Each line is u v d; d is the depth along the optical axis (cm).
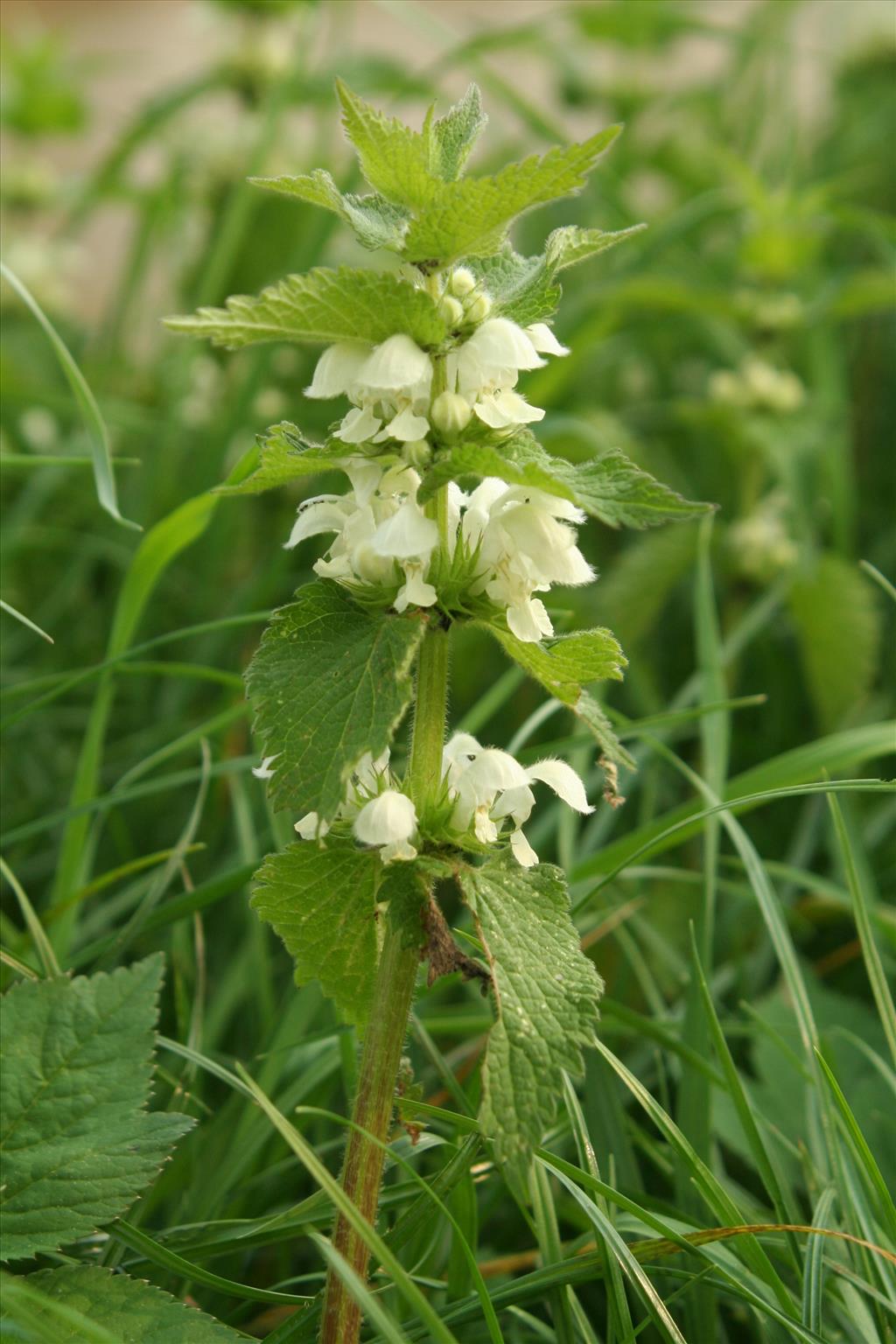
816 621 107
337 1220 59
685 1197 68
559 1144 71
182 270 148
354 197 59
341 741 56
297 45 145
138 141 150
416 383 57
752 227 125
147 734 101
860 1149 63
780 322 120
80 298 200
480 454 56
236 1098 71
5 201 171
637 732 78
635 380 156
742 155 168
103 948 73
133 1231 61
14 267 158
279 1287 66
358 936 61
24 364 143
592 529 131
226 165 146
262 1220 65
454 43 145
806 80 221
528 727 78
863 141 173
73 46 262
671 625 125
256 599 107
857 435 146
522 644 59
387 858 58
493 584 59
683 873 78
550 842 93
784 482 111
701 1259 63
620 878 80
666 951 80
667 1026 75
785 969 71
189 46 269
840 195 166
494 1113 55
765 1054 77
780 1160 74
